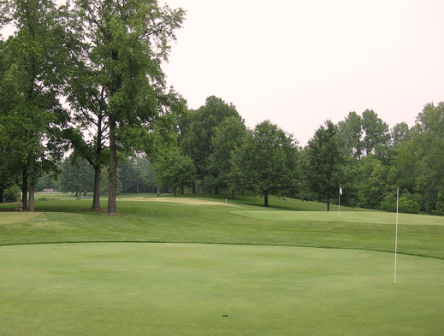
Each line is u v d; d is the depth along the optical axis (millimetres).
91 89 33312
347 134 110125
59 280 8266
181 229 25750
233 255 12695
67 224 25203
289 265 10648
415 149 76750
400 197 73688
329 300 6676
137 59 30484
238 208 46500
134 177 139000
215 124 76750
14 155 30906
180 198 65812
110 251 13562
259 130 63062
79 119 35938
